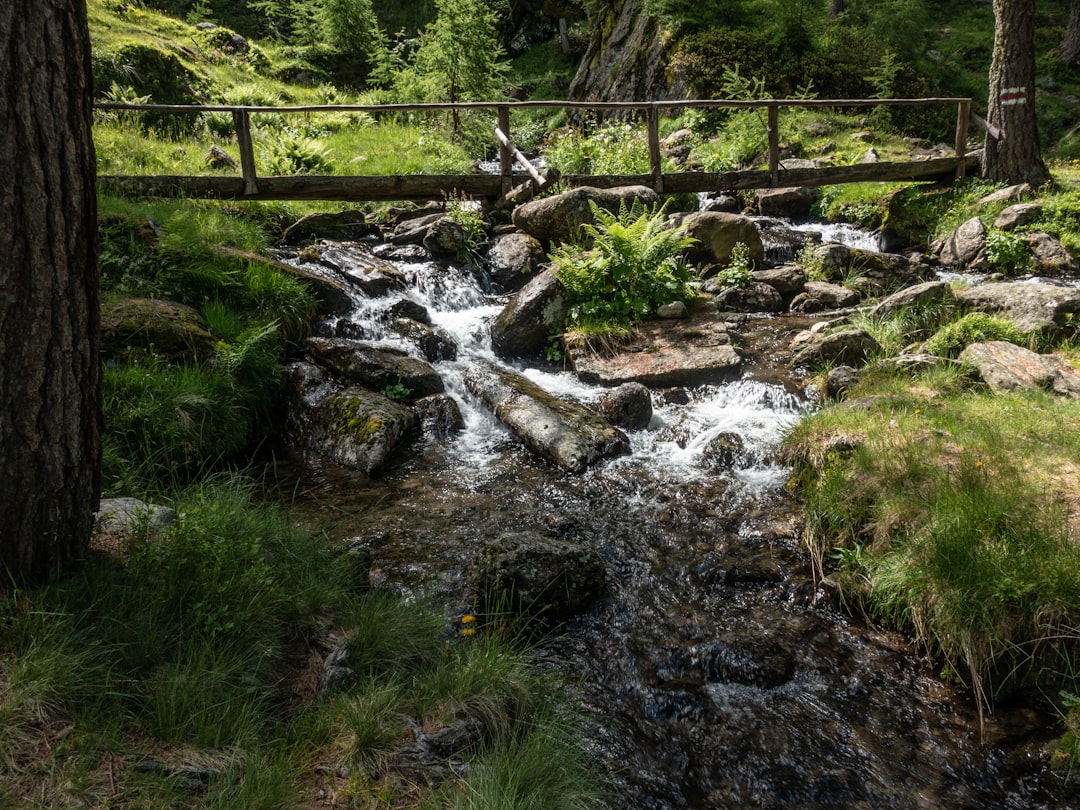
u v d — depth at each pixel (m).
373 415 6.36
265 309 7.49
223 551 3.55
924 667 4.00
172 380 5.95
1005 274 10.38
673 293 8.48
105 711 2.78
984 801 3.24
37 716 2.62
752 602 4.54
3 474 3.02
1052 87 21.84
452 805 2.71
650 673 3.98
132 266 7.20
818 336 8.09
